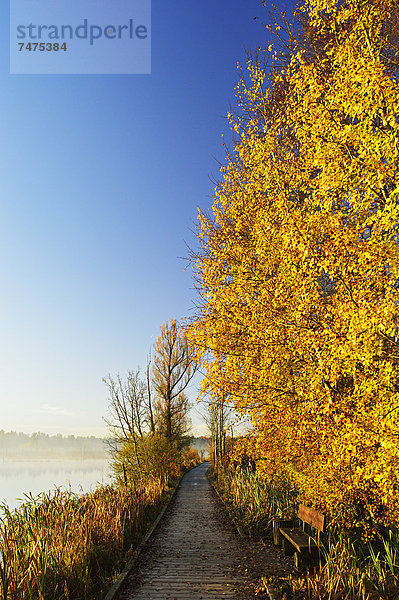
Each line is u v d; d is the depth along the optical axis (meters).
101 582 6.29
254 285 8.65
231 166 9.88
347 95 5.66
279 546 8.77
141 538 9.82
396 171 5.39
